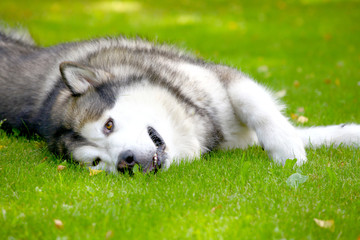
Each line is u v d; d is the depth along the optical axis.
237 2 49.66
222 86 10.81
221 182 8.34
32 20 36.84
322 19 38.81
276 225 6.69
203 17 40.38
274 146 9.56
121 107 8.96
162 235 6.55
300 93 16.84
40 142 11.27
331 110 14.13
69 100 9.71
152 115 9.03
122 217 7.09
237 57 25.23
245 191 7.91
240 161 9.47
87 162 9.23
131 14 42.19
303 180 8.02
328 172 8.30
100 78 9.57
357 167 8.90
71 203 7.83
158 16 41.03
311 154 10.00
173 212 7.24
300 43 29.89
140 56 10.75
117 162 8.53
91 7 45.75
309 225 6.68
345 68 21.88
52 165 9.71
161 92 9.39
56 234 6.69
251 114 10.07
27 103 11.78
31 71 12.38
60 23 36.34
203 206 7.44
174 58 11.33
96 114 9.02
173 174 8.83
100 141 8.94
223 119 10.59
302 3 47.84
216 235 6.48
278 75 20.42
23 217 7.20
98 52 11.19
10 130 12.47
